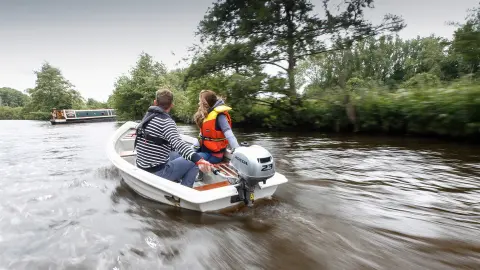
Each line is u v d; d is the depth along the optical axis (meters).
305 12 10.59
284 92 10.99
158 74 24.78
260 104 11.88
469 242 2.24
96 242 2.42
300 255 2.12
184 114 17.75
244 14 11.09
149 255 2.20
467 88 6.71
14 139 10.42
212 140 3.40
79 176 4.57
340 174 4.36
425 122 7.56
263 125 12.62
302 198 3.32
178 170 3.19
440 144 6.55
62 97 39.88
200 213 2.88
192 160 2.78
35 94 40.00
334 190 3.61
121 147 5.06
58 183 4.20
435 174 4.17
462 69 7.76
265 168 2.63
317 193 3.50
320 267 1.96
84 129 15.79
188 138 5.06
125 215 2.95
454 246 2.18
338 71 11.07
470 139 6.71
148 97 22.56
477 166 4.52
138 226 2.69
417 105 7.61
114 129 15.45
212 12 11.49
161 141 3.16
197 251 2.23
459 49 7.08
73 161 5.87
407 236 2.36
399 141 7.22
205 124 3.38
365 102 9.11
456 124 6.81
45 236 2.55
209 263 2.07
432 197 3.29
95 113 26.67
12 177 4.61
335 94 10.07
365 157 5.48
